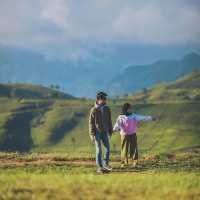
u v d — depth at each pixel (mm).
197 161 61938
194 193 33656
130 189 35188
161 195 33250
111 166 56156
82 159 61906
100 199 32125
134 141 56469
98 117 52875
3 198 31469
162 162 60250
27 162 58781
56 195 32969
